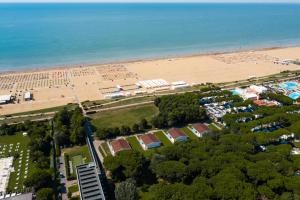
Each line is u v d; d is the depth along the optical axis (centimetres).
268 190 12694
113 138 19462
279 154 15200
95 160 16562
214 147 15950
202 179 13312
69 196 13925
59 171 16012
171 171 14062
